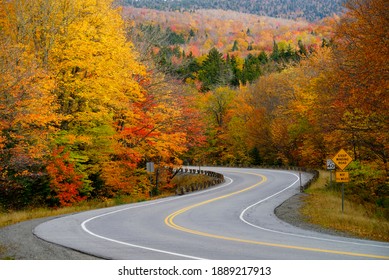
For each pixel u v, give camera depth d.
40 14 38.22
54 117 34.41
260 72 162.38
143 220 28.66
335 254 15.96
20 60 34.06
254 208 36.09
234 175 80.31
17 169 36.41
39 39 37.97
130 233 22.58
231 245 18.38
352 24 36.91
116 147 46.66
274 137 98.12
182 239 20.31
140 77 55.62
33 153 34.91
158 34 74.62
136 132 50.66
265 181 66.19
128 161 49.94
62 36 38.25
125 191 50.91
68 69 39.84
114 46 40.38
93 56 40.41
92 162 45.66
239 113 118.75
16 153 34.41
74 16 38.75
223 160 123.75
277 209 35.09
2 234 22.33
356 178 42.78
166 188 70.50
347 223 26.22
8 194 39.97
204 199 44.56
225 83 155.88
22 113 32.91
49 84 34.19
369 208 38.94
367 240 19.81
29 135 35.41
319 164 89.56
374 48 32.50
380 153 40.41
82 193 45.56
